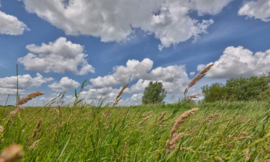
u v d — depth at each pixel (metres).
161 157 2.05
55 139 2.17
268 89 47.06
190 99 2.59
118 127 2.82
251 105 10.59
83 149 2.05
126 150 2.33
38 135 2.21
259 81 52.53
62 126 2.45
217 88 39.28
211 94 37.75
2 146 1.70
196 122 3.33
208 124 2.95
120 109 3.69
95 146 2.15
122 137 2.66
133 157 2.22
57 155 1.87
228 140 2.42
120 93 3.05
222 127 2.97
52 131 2.34
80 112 2.90
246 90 52.44
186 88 2.55
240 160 2.03
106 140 2.48
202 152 2.20
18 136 1.73
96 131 2.55
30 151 1.79
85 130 2.59
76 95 2.78
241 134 2.36
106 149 2.28
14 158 0.26
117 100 3.05
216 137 2.64
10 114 1.70
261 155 1.98
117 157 2.16
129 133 2.85
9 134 1.93
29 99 1.44
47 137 2.27
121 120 3.01
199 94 2.54
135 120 3.22
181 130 2.94
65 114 2.79
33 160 1.66
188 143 2.55
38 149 1.85
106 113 3.11
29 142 2.00
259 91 51.69
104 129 2.72
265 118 2.35
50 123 2.51
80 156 1.85
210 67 2.36
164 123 2.79
